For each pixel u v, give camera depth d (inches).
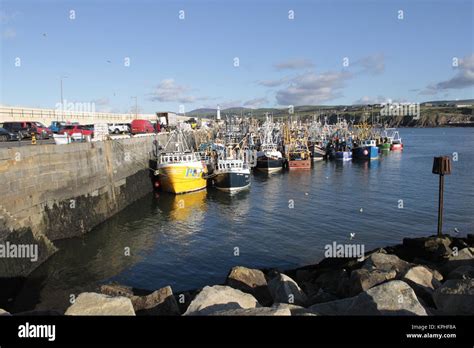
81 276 682.8
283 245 836.6
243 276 432.5
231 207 1240.8
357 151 2684.5
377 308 290.5
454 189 1448.1
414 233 906.7
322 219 1042.7
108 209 1113.4
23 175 719.7
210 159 1894.7
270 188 1592.0
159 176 1524.4
